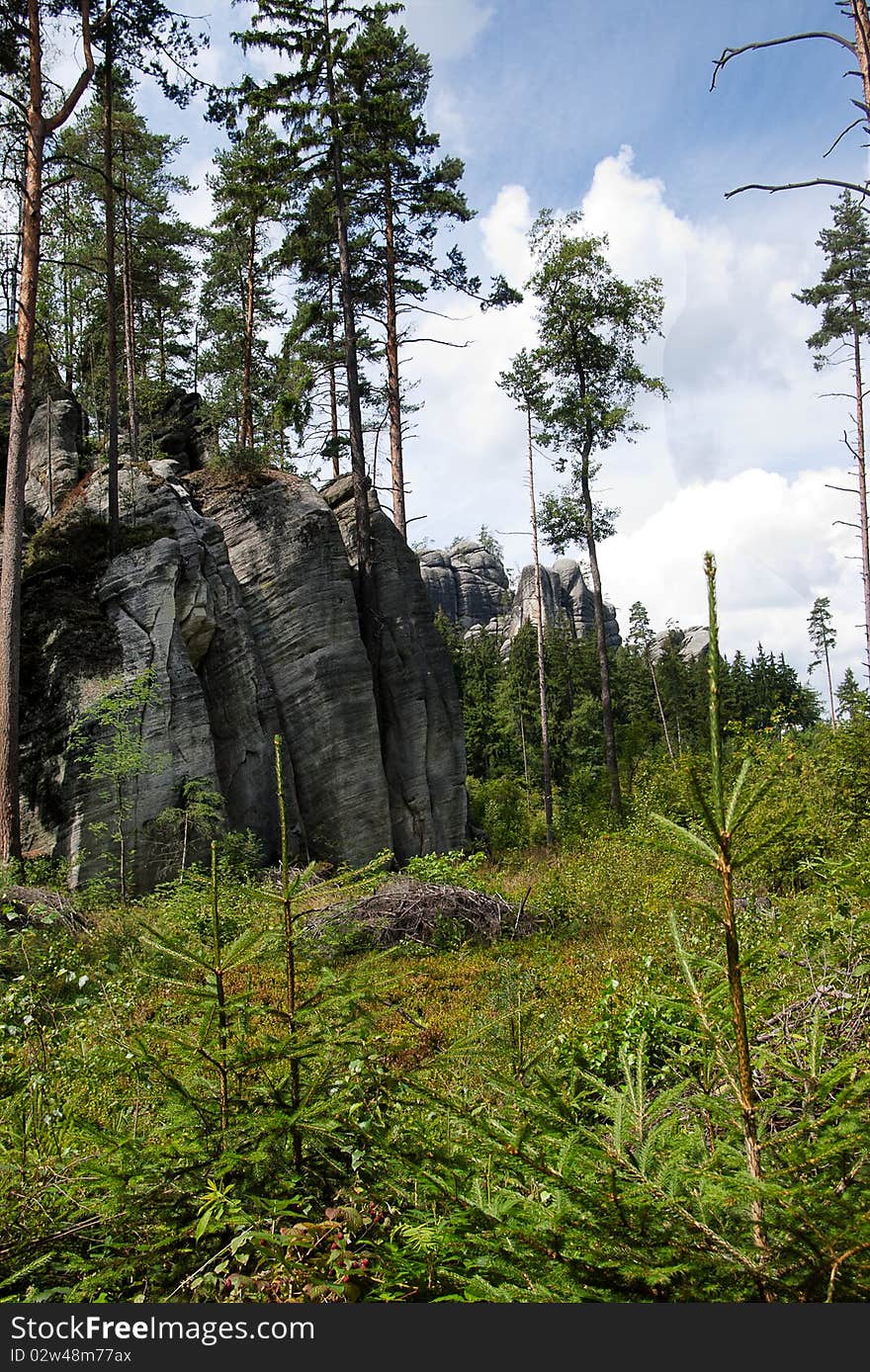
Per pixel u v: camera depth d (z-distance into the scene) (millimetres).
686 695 57562
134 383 28922
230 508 21938
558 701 55125
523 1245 1951
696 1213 1933
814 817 7617
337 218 23734
